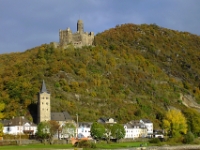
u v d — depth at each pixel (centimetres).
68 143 17388
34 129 19962
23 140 17138
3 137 17925
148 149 16738
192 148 17862
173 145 18850
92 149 15562
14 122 19775
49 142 17438
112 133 19188
